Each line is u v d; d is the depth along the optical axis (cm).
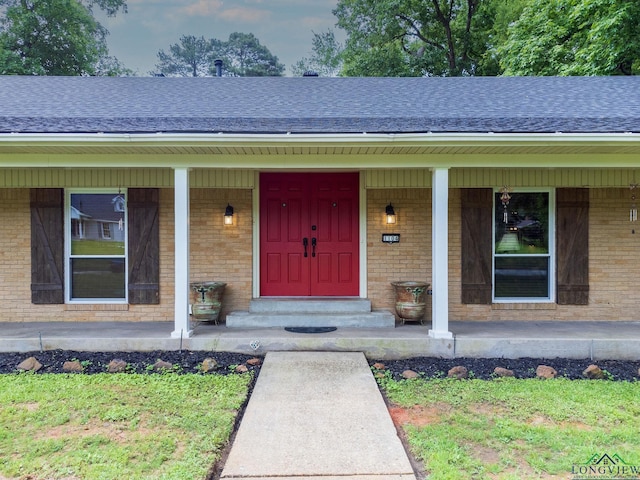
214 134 498
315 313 645
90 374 482
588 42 1226
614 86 752
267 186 704
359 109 630
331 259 706
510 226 686
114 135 494
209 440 325
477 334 578
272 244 703
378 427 347
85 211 675
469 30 1986
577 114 589
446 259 559
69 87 751
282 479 276
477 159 559
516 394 424
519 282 688
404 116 582
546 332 589
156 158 556
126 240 675
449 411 385
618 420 366
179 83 803
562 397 416
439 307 557
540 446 319
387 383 458
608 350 550
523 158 556
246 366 510
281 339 558
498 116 582
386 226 686
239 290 680
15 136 488
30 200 658
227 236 682
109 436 331
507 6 1780
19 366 496
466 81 820
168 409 383
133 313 671
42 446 314
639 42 1097
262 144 508
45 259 661
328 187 706
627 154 554
